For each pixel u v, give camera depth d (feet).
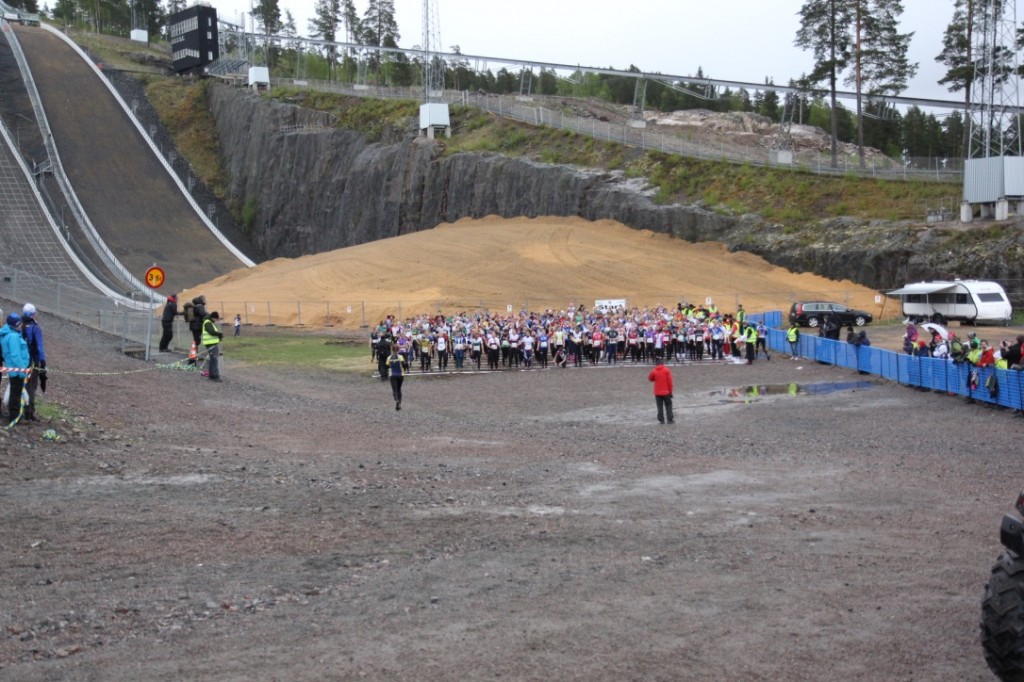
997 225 219.61
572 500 49.19
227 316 227.61
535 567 35.19
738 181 285.02
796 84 397.39
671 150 309.22
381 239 336.49
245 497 46.83
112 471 52.39
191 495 46.93
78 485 48.42
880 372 124.57
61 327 125.49
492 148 335.47
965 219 229.45
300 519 42.34
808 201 267.80
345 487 50.24
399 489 50.39
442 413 97.14
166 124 463.83
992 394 95.86
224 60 503.20
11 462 52.11
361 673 24.67
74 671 24.84
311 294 239.50
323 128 401.08
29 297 150.10
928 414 92.58
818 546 38.99
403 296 227.20
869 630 28.14
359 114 393.50
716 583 33.09
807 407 99.35
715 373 136.26
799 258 246.68
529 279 234.58
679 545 38.96
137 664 25.35
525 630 28.04
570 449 69.15
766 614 29.60
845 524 43.80
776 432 82.12
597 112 428.56
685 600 31.04
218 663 25.40
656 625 28.53
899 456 67.77
